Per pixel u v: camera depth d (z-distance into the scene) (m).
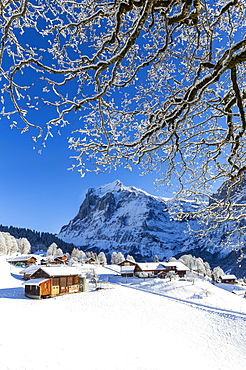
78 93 3.73
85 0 4.50
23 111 3.33
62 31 4.09
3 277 54.06
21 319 19.39
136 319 24.94
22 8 2.70
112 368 9.81
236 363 16.83
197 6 3.49
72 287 42.75
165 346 16.03
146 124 5.38
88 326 19.20
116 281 62.75
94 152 4.85
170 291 45.94
